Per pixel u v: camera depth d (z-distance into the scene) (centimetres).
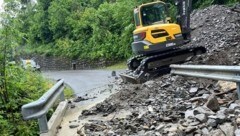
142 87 1040
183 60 1394
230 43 1617
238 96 641
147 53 1388
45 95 706
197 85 879
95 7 4475
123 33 2848
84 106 980
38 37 5428
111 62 3156
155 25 1374
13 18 966
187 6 1432
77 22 4181
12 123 898
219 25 1981
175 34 1376
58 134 673
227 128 485
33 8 5591
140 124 639
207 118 551
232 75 662
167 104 777
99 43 3412
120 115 777
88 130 659
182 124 564
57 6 4666
